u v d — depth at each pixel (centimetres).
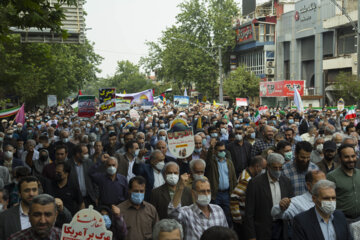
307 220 449
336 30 4634
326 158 722
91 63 6244
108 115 2383
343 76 3691
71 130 1662
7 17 892
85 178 805
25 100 3988
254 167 641
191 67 6278
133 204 548
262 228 572
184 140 773
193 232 498
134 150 910
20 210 507
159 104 4075
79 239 385
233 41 6556
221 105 3431
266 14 6375
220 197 813
